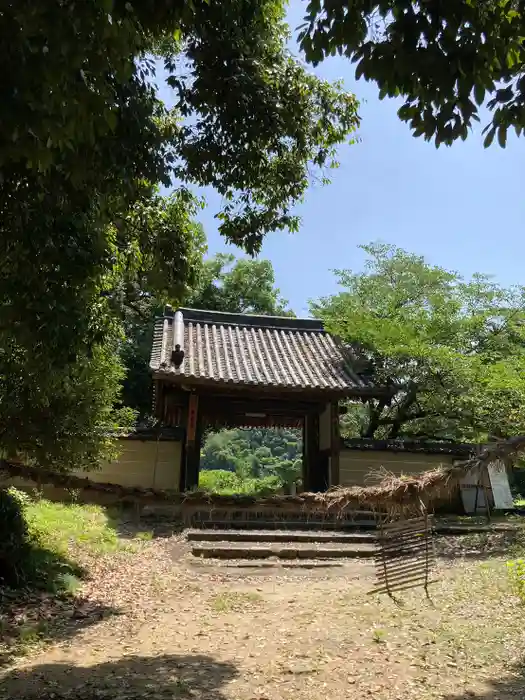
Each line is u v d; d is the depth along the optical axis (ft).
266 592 28.76
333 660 18.15
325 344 56.95
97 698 15.40
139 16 11.36
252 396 49.57
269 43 20.42
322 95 21.52
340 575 32.89
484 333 58.80
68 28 9.08
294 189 23.32
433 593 25.98
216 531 39.70
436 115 11.79
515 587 24.56
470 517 48.60
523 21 11.19
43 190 13.62
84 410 27.40
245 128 20.29
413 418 56.44
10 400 24.31
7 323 14.39
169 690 15.88
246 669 17.69
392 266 62.49
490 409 51.60
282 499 10.60
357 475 51.67
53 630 21.47
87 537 34.65
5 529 25.21
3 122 9.06
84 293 17.03
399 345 51.90
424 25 10.85
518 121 11.77
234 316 57.52
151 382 68.69
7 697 15.42
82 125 10.57
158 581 29.71
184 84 19.77
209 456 127.75
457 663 17.35
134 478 48.93
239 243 24.35
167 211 23.99
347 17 11.50
